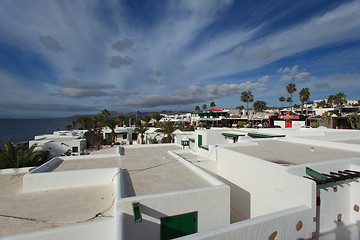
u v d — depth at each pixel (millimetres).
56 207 5234
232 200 8117
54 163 8281
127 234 4301
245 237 3740
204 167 8984
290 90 55188
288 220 4281
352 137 13000
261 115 55281
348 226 5809
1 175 8812
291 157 7809
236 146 10359
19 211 5012
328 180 5234
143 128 30969
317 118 34625
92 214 4883
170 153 10352
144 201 4438
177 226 4723
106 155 9625
